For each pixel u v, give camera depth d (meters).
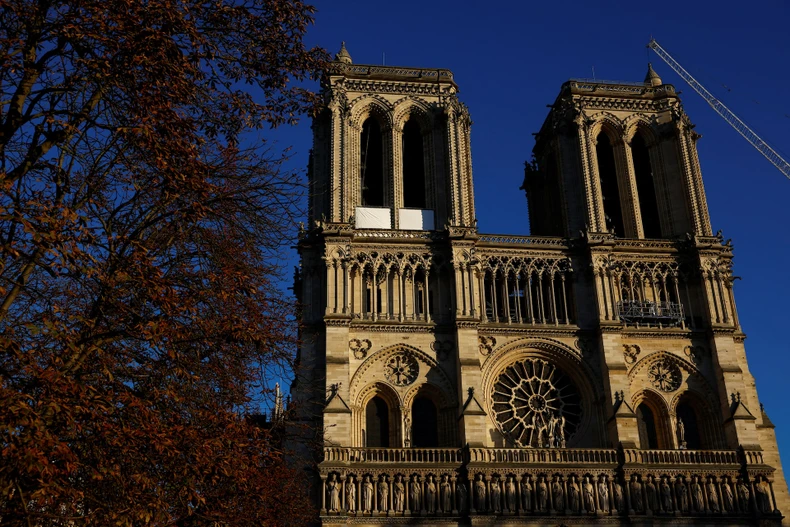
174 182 31.48
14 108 28.98
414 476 75.44
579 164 92.88
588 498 76.44
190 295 32.44
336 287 82.38
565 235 90.75
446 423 80.69
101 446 28.89
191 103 34.50
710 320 86.44
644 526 75.75
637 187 99.12
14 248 27.48
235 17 35.25
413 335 83.00
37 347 29.47
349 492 73.81
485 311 85.06
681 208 93.06
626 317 86.62
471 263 85.00
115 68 30.22
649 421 85.00
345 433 75.94
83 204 30.45
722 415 83.56
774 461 82.62
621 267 88.69
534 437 82.00
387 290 85.00
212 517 32.44
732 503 78.25
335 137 88.50
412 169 95.38
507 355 84.50
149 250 32.47
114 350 31.95
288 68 36.88
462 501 74.94
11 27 30.17
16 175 28.89
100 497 29.34
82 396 26.55
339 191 86.31
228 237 37.09
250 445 34.88
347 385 78.31
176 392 32.22
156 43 30.47
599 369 84.50
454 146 90.31
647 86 98.31
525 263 87.88
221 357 37.25
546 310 87.56
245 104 36.62
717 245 89.31
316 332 82.31
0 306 27.98
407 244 86.38
